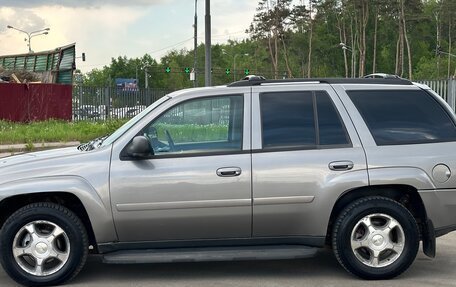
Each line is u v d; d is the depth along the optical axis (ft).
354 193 18.56
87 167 17.89
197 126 18.56
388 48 367.45
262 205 18.03
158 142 18.39
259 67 387.34
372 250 18.35
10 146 61.11
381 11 325.62
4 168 18.19
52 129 74.23
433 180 18.43
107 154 18.08
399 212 18.28
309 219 18.24
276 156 18.20
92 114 96.12
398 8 309.01
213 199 17.88
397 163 18.39
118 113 98.43
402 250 18.45
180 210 17.85
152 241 18.15
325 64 374.43
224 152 18.20
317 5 323.78
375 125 18.86
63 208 18.01
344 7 325.21
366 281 18.53
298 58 373.61
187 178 17.83
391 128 18.89
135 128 18.39
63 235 17.94
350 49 338.75
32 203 18.26
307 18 326.44
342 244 18.30
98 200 17.67
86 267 20.39
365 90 19.29
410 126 18.98
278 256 18.08
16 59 138.31
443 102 19.49
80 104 95.30
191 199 17.83
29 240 17.92
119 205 17.71
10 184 17.67
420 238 19.29
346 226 18.24
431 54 367.86
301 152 18.31
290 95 19.02
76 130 75.51
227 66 425.69
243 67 394.11
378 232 18.31
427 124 19.06
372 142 18.61
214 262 21.02
